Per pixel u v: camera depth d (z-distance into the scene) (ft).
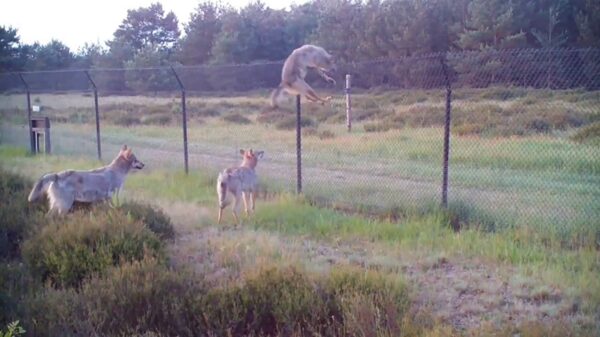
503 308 18.65
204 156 55.77
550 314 17.87
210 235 28.12
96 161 52.01
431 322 17.19
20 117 103.19
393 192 36.04
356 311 16.53
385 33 149.28
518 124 55.93
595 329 16.42
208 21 191.31
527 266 22.04
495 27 123.75
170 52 213.25
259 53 181.37
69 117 104.58
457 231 27.96
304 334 16.63
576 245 24.79
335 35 160.35
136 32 249.55
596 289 19.15
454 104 72.18
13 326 13.74
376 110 79.82
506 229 26.99
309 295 17.47
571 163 41.52
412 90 92.38
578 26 118.93
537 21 126.41
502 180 37.96
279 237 27.61
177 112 104.27
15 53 159.02
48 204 30.25
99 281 18.71
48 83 141.49
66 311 16.69
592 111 55.11
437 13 142.51
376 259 23.43
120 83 153.48
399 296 18.30
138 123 94.84
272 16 189.47
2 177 36.78
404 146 53.42
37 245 22.52
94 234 22.59
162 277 18.58
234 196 30.83
